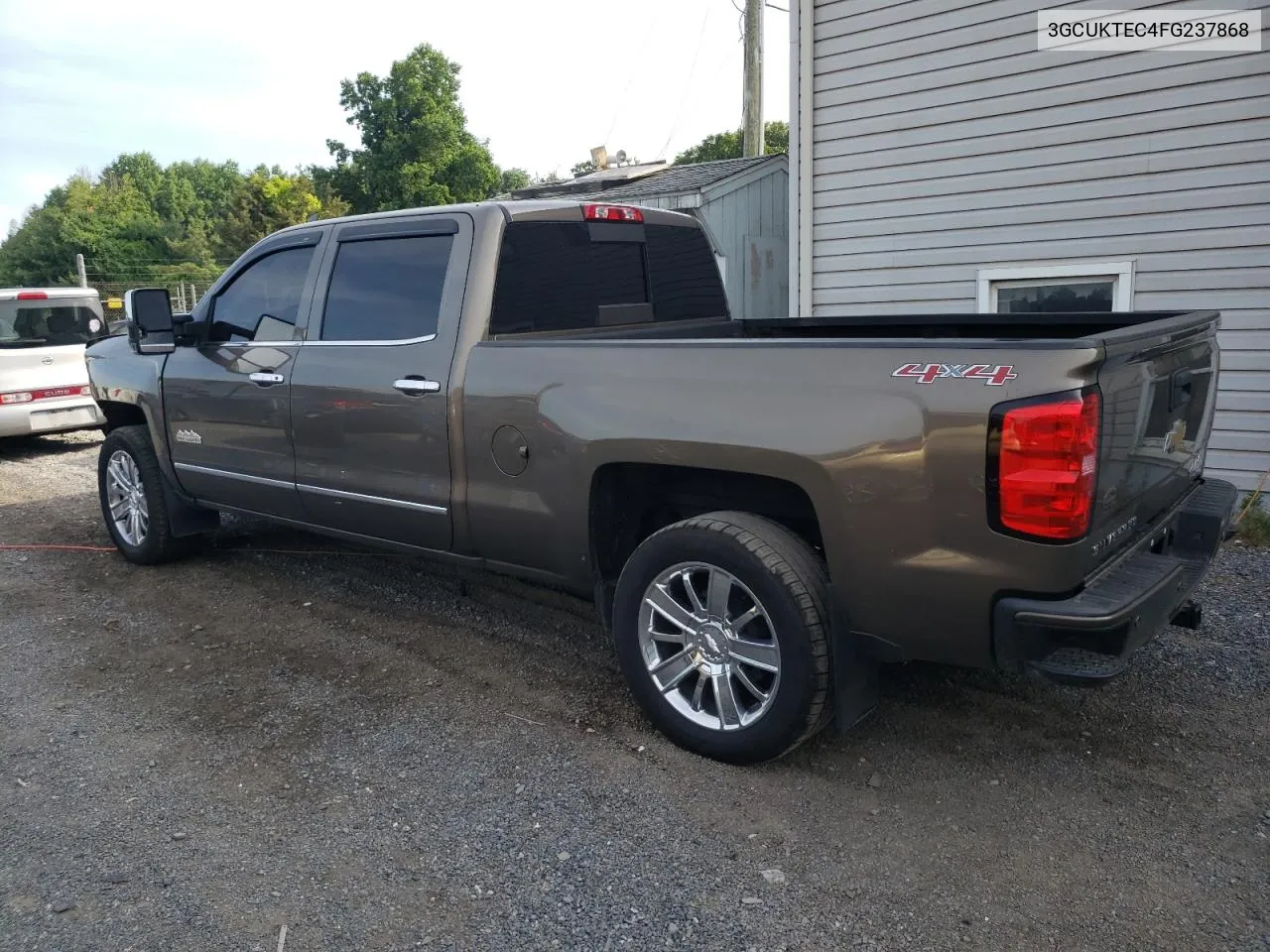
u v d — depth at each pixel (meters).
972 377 2.70
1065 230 6.77
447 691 4.01
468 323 3.88
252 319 4.90
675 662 3.41
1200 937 2.46
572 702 3.87
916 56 7.17
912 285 7.52
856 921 2.56
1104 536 2.79
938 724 3.62
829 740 3.52
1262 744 3.42
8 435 10.24
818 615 3.04
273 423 4.72
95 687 4.17
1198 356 3.46
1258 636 4.31
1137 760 3.34
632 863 2.83
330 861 2.88
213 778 3.36
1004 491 2.65
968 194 7.12
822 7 7.56
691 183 11.62
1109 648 2.66
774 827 2.98
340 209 45.34
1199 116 6.16
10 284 61.59
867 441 2.86
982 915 2.56
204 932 2.57
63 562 6.11
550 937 2.53
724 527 3.20
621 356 3.43
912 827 2.97
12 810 3.19
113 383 5.85
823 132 7.74
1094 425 2.62
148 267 53.53
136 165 104.25
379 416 4.18
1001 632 2.73
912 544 2.84
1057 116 6.67
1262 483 6.01
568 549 3.68
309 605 5.13
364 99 45.00
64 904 2.70
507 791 3.22
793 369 3.03
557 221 4.21
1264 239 6.07
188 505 5.74
